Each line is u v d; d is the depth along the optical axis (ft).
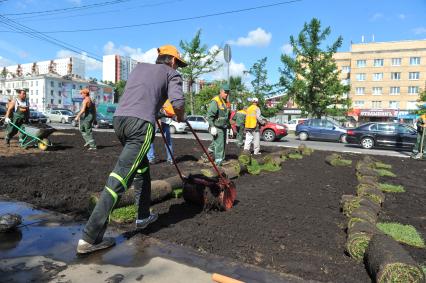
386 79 246.06
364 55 250.57
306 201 19.24
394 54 242.99
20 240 12.00
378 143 65.98
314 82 105.29
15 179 20.39
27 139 35.19
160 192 17.39
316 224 15.34
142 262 10.85
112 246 11.91
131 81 12.50
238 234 13.62
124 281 9.69
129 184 11.99
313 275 10.59
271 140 74.90
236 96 113.29
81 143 42.75
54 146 36.91
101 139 50.65
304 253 12.24
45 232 12.75
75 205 16.03
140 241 12.44
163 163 29.30
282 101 111.45
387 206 19.63
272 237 13.51
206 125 94.79
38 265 10.36
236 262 11.16
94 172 23.82
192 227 14.10
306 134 81.51
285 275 10.50
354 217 14.52
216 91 124.16
